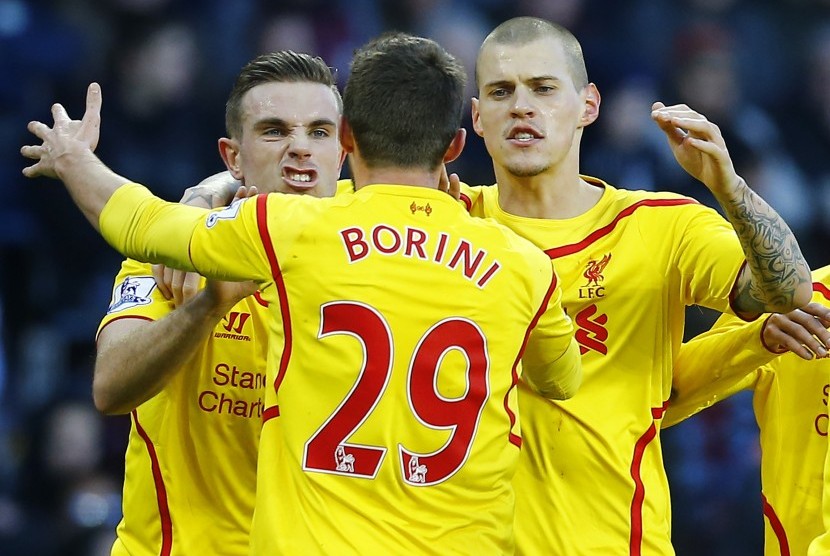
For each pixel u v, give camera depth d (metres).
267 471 15.19
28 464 33.25
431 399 15.03
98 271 38.31
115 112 39.00
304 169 18.39
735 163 41.47
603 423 18.27
